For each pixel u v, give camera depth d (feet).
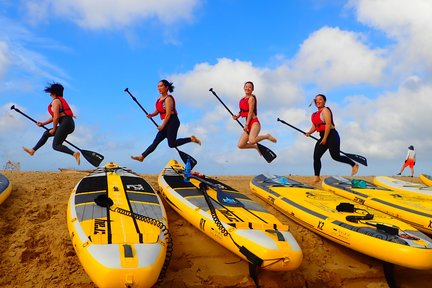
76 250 14.69
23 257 16.93
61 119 24.12
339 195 28.27
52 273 16.20
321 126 25.68
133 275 12.55
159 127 24.14
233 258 18.90
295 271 18.86
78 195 19.39
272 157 25.54
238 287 17.31
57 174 28.68
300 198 23.97
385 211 24.27
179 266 17.93
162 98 24.36
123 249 13.55
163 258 14.23
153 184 27.14
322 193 25.76
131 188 21.31
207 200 20.30
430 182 34.88
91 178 22.91
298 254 15.75
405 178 40.65
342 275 19.16
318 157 26.32
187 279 17.15
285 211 23.38
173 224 21.25
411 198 26.02
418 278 19.93
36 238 18.20
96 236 14.65
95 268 12.85
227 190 23.97
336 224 19.75
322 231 20.40
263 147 25.68
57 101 23.82
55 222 19.74
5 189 20.88
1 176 23.40
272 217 19.83
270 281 17.78
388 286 19.04
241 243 16.43
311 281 18.74
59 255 17.22
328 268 19.49
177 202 21.38
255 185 27.40
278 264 15.48
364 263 20.11
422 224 22.00
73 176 28.09
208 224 18.56
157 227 16.25
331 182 30.22
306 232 22.04
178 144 24.62
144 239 14.78
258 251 15.66
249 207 21.01
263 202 26.16
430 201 25.41
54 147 23.97
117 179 22.80
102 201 17.89
